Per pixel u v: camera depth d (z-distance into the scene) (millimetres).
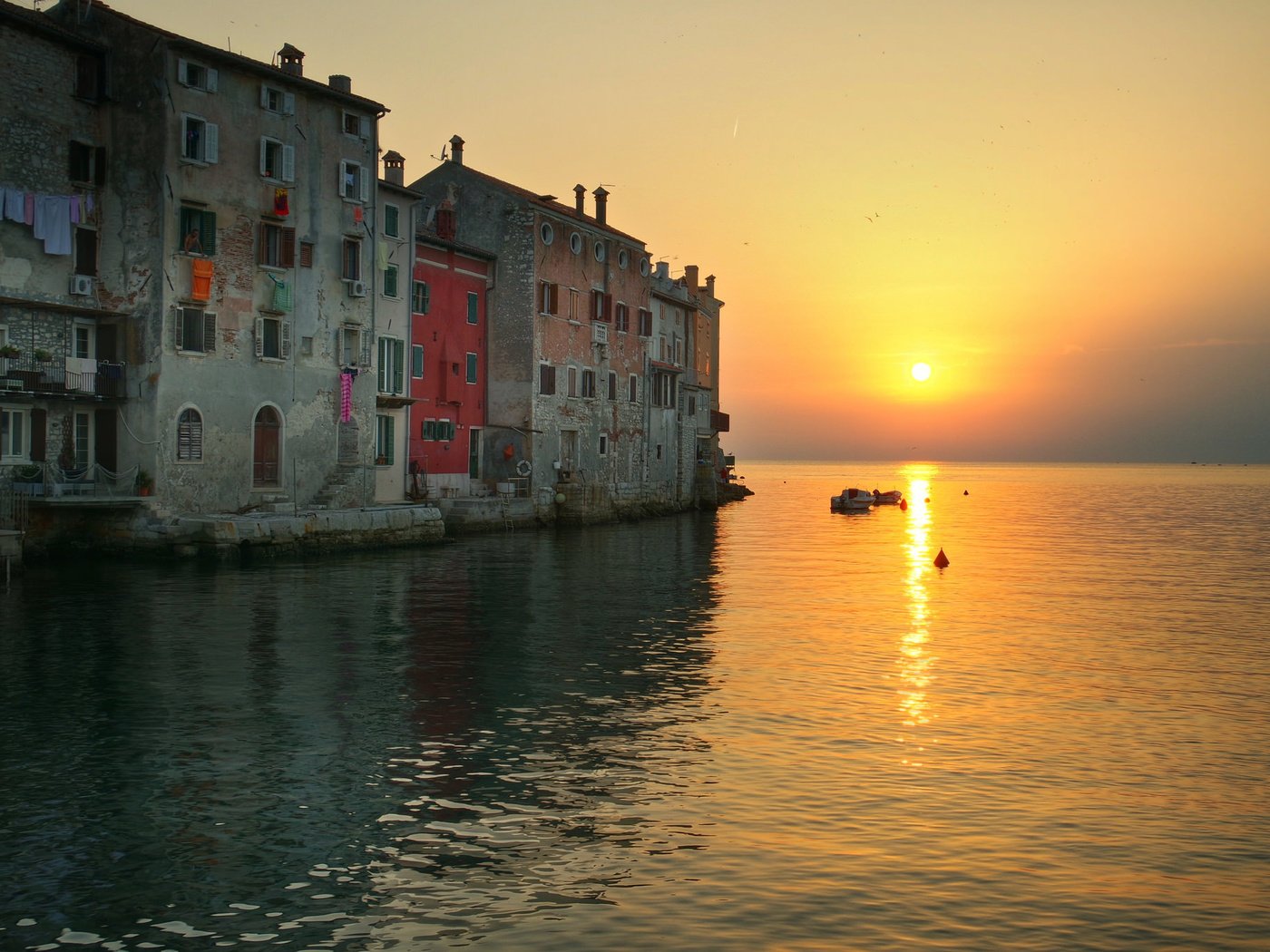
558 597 32156
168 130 37094
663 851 12031
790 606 32562
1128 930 10398
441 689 19641
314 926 10133
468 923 10227
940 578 42094
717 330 105938
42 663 20812
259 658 21828
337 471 44688
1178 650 25922
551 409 61438
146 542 36375
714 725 17609
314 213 43406
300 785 14102
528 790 14094
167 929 10016
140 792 13750
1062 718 18828
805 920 10391
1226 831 13164
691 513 83500
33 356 34062
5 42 34250
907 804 13867
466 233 60156
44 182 35625
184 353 37656
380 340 49062
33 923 10094
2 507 32812
